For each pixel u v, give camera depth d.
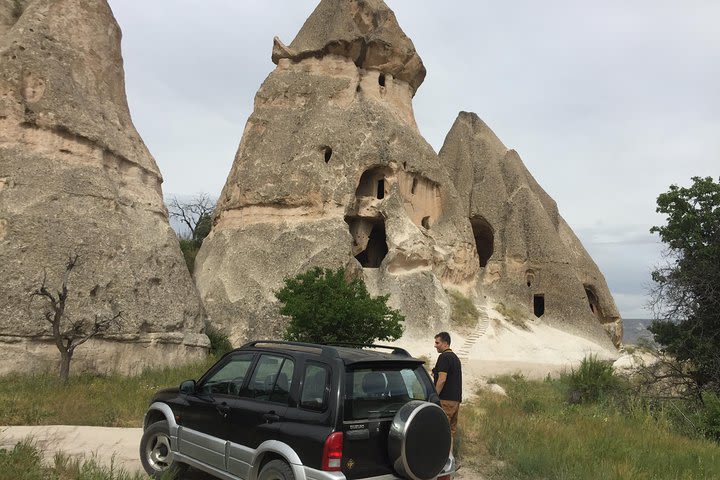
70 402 12.07
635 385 16.42
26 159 19.48
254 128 37.19
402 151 36.38
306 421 5.55
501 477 8.41
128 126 24.70
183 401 7.25
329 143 34.34
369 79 38.38
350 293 19.58
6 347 16.25
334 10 40.00
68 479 6.81
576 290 41.41
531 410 15.30
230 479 6.21
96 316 17.19
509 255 43.19
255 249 31.92
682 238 20.48
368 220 35.41
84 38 23.42
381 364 6.00
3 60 20.42
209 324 26.55
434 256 36.03
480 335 33.53
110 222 20.61
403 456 5.46
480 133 51.91
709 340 16.81
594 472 8.23
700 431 12.70
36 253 17.95
